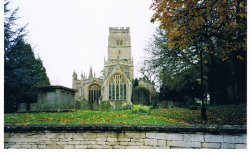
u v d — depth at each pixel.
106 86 67.19
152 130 9.30
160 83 36.69
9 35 23.69
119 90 66.94
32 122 15.13
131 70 75.75
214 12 16.45
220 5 15.60
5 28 23.45
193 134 9.09
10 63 23.69
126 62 75.88
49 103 21.50
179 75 31.72
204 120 18.09
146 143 9.30
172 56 29.53
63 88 22.30
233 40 16.97
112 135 9.45
